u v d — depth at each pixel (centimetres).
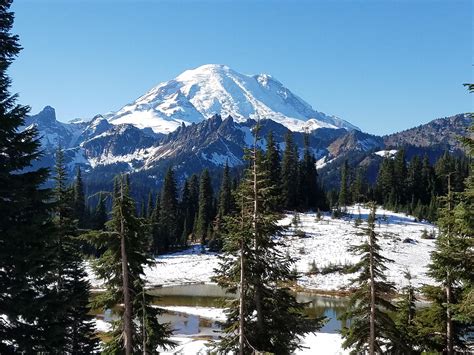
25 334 1577
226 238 1838
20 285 1525
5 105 1614
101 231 1805
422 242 9900
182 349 3584
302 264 8419
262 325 1889
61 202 1709
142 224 1858
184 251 10931
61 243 2559
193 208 12988
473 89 1516
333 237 9888
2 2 1655
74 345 2667
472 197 1647
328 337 4191
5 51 1662
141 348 2062
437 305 2172
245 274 1809
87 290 2784
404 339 2166
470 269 1744
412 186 14088
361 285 2139
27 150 1614
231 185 12250
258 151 1942
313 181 12838
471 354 2305
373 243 2081
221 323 2016
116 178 1827
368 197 14312
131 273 1850
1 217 1556
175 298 7112
